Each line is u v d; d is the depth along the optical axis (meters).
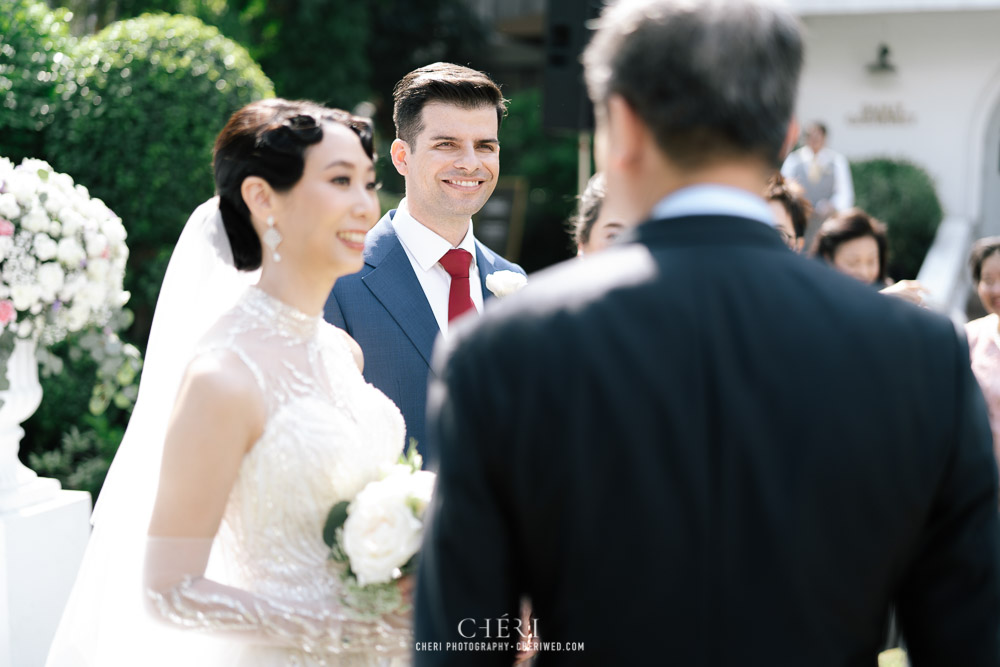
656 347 1.03
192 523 1.67
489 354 1.05
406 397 2.59
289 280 1.86
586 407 1.02
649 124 1.10
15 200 3.15
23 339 3.25
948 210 10.84
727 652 1.01
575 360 1.03
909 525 1.05
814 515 1.01
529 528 1.05
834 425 1.02
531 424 1.03
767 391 1.03
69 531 3.28
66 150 5.38
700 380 1.03
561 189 14.88
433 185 2.68
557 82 5.75
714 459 1.02
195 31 5.57
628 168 1.15
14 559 3.08
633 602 1.02
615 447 1.02
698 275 1.06
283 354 1.83
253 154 1.81
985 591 1.05
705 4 1.08
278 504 1.75
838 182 8.98
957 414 1.06
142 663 1.96
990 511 1.06
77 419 4.98
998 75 10.52
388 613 1.74
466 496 1.04
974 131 10.69
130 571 2.01
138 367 3.52
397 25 15.59
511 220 14.09
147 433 2.04
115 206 5.40
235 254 1.94
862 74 10.90
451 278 2.76
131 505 2.03
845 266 3.88
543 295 1.08
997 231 11.11
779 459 1.02
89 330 3.43
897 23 10.70
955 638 1.05
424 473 1.83
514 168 15.23
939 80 10.70
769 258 1.08
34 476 3.32
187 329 2.06
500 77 17.77
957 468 1.06
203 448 1.67
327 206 1.80
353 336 2.61
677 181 1.12
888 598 1.08
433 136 2.67
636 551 1.02
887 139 10.92
